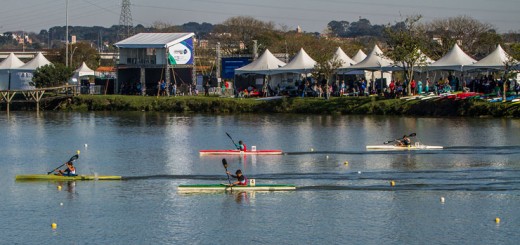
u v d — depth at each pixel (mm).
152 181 73562
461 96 125875
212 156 88500
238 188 68375
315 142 99312
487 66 131750
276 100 141375
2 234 56688
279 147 95188
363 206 62844
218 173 77250
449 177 73188
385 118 126312
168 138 106062
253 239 54938
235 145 90688
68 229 57750
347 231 56469
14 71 174875
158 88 159625
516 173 74688
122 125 123938
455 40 190500
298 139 102688
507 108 121125
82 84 182375
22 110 154750
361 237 55156
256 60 157000
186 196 66688
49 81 167250
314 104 137875
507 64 126062
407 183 70750
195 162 84125
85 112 148625
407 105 130000
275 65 154750
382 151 90500
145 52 167250
